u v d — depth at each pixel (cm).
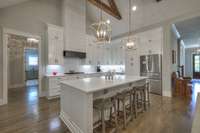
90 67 705
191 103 415
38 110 355
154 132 244
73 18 575
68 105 282
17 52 719
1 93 405
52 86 476
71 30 567
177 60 723
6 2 372
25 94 542
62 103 315
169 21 486
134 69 619
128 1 515
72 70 616
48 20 528
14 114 326
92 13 659
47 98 475
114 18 611
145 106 358
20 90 620
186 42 902
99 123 257
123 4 538
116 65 752
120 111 327
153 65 543
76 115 245
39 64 502
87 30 698
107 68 796
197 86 681
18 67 725
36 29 493
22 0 409
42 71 510
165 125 271
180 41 805
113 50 752
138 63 602
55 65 538
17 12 442
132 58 627
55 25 517
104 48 747
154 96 504
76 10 589
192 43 934
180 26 539
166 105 397
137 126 268
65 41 545
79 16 603
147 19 545
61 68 559
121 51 699
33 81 880
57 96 493
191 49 1034
